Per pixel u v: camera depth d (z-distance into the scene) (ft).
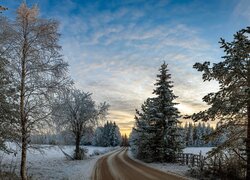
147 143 115.24
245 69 52.19
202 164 67.10
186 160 99.40
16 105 43.93
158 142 111.86
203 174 63.46
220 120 56.39
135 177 62.23
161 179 59.67
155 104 116.78
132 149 178.81
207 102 57.16
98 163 102.73
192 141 387.75
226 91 54.65
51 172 66.85
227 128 56.54
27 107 47.62
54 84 49.16
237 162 58.75
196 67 56.39
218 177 59.88
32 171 66.54
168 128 109.60
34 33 48.34
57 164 92.53
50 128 49.85
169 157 109.60
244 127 56.18
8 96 43.70
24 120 46.85
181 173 71.72
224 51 54.49
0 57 42.86
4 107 42.42
